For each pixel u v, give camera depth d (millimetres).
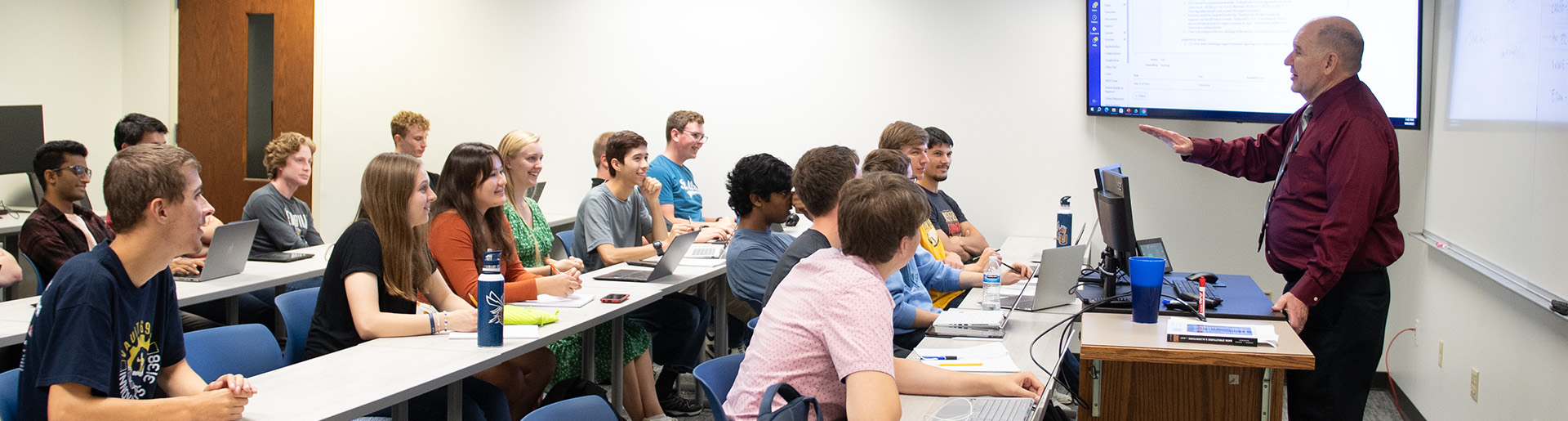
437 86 5660
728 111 5352
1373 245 2588
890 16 5113
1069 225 4078
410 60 5641
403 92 5648
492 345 2219
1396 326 4191
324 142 5613
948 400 1785
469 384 2473
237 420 1631
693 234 3270
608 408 1729
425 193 2490
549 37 5566
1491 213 2984
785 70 5262
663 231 4254
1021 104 4945
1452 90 3645
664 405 3611
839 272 1615
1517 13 2773
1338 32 2570
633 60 5469
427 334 2348
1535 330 2566
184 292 2922
